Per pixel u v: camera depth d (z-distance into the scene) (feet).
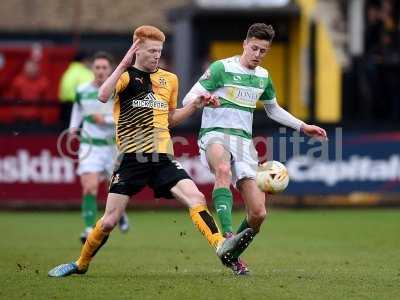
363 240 146.20
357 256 125.29
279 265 114.93
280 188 97.86
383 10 233.14
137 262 117.80
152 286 93.76
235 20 240.12
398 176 198.59
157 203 201.36
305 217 185.26
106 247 136.36
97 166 143.54
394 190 198.59
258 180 98.22
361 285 95.61
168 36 276.21
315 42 230.68
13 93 224.74
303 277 101.30
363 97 225.97
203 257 123.95
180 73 234.17
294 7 233.35
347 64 239.09
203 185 192.75
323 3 245.04
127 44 278.67
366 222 175.32
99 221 98.84
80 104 144.77
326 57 230.27
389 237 150.41
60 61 237.66
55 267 108.78
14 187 194.90
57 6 285.84
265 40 100.94
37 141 194.18
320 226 168.35
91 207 141.90
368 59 227.81
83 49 253.44
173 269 110.11
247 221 101.19
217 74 101.40
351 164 197.16
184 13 234.79
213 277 100.53
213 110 101.81
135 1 285.84
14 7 285.43
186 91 231.91
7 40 280.72
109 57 143.64
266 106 105.91
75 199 195.11
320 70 229.66
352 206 203.62
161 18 281.95
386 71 226.99
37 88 224.12
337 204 203.62
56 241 144.77
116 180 98.07
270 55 239.30
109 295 88.69
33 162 194.49
